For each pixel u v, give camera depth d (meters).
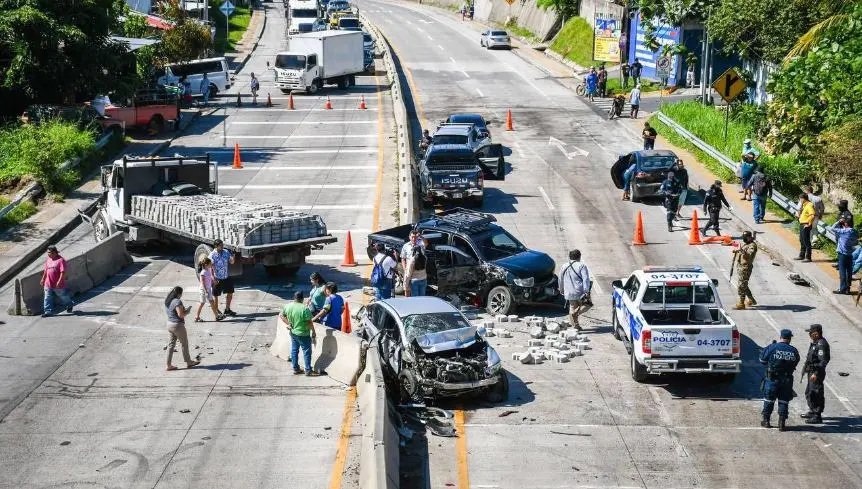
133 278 46.19
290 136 81.12
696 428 29.06
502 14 164.00
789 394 28.67
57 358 35.28
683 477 25.77
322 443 27.75
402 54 133.62
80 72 76.38
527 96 99.62
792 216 54.81
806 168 59.25
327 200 59.94
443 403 30.97
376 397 26.97
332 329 34.19
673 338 31.08
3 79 76.06
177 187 50.19
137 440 28.06
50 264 40.28
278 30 163.50
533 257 41.22
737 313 40.31
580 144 76.69
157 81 98.50
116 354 35.75
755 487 25.17
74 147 66.50
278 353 35.69
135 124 79.69
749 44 77.25
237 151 69.44
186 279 45.97
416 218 55.59
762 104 71.81
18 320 39.88
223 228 43.28
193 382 32.88
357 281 45.16
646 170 58.34
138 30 104.81
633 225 54.19
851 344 36.41
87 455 27.06
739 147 66.75
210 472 25.92
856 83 54.00
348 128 84.31
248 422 29.39
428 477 25.69
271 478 25.52
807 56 57.78
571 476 25.78
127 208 49.75
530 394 31.77
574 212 56.97
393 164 70.25
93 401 31.16
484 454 27.17
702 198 59.56
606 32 108.56
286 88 103.50
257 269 47.78
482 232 42.09
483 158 64.50
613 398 31.42
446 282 40.69
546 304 40.94
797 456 27.09
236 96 103.19
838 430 28.94
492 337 37.47
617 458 26.94
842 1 66.06
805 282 44.09
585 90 98.56
